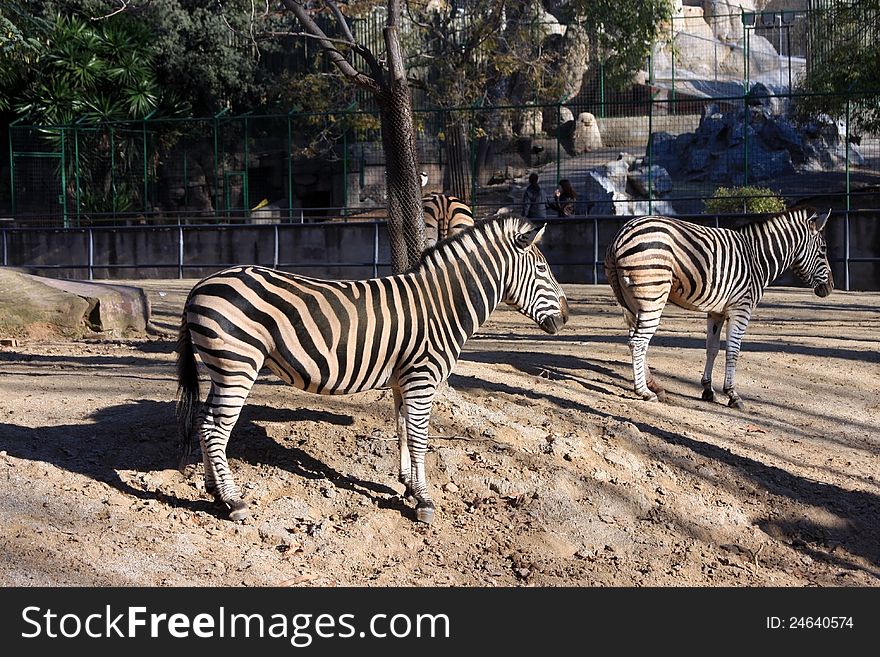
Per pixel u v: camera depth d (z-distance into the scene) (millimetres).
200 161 31875
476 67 29547
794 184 25656
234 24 31922
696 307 9242
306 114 24594
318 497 6410
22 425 7090
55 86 28547
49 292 11430
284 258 22359
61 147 26922
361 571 5785
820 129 26797
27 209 30234
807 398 9852
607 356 10953
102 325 11500
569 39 32969
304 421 7359
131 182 29750
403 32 29734
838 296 17016
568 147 31578
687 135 30484
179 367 5891
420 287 6113
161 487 6234
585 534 6688
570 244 20516
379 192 29156
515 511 6758
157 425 7203
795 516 7395
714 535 7023
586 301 16281
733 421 9031
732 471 7848
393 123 8438
